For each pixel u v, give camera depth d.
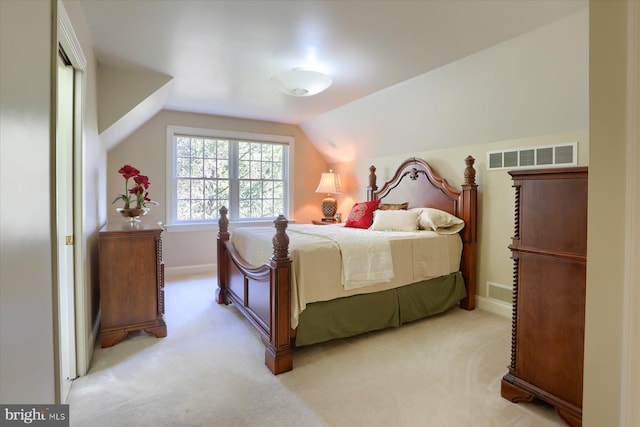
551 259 1.71
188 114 4.65
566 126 2.67
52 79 1.22
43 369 1.10
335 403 1.85
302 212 5.62
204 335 2.74
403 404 1.84
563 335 1.66
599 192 1.06
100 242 2.49
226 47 2.58
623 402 1.02
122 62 2.88
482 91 2.93
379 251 2.75
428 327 2.93
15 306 0.86
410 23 2.19
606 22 1.02
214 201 4.95
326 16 2.12
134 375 2.12
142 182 3.29
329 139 5.21
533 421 1.70
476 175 3.41
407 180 4.13
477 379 2.09
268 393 1.94
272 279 2.19
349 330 2.59
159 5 2.00
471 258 3.34
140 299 2.62
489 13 2.06
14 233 0.85
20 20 0.91
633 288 0.99
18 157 0.89
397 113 3.82
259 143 5.22
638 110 0.95
